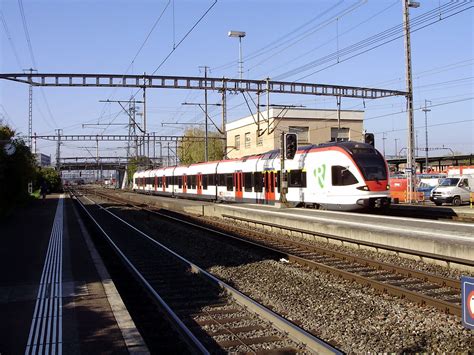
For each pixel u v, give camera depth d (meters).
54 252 14.77
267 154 32.44
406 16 32.84
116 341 6.59
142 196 60.28
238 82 35.53
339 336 7.41
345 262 14.05
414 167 34.00
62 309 8.23
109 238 20.27
